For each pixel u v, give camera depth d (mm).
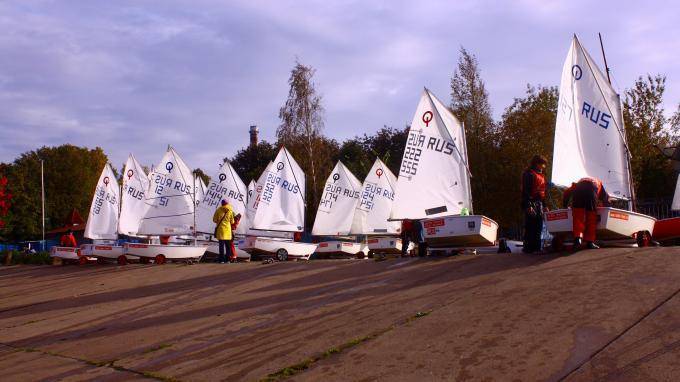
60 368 10164
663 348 6914
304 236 48375
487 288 10852
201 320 12398
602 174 16828
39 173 72750
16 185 68125
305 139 50031
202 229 32969
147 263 27156
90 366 10094
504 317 9008
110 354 10719
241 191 35375
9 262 42250
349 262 17000
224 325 11648
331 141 68188
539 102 41031
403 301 11133
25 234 70062
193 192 31953
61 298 18500
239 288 15391
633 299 8781
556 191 36125
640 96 37938
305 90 50156
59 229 70062
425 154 20000
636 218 13766
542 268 11578
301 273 16172
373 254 32719
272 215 31344
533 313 8945
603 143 16859
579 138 16719
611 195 16812
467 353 7855
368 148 70125
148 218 31094
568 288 9875
